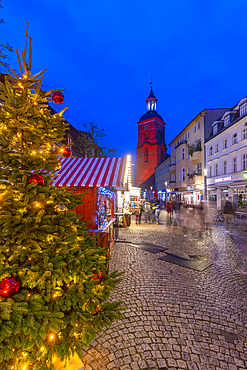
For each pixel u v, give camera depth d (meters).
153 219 14.03
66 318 1.80
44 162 2.02
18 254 1.71
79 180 5.66
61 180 5.71
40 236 1.79
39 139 2.05
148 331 2.78
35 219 1.83
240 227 11.57
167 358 2.33
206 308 3.37
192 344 2.55
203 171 22.89
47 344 1.70
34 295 1.63
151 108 59.12
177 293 3.87
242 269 5.18
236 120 16.59
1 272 1.55
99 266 2.30
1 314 1.34
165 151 57.72
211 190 21.23
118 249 7.05
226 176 18.36
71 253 1.97
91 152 20.05
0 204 1.68
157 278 4.55
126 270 5.03
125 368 2.18
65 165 6.66
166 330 2.80
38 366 1.67
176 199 31.33
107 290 2.23
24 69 2.01
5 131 1.86
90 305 1.84
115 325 2.89
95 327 1.92
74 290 1.87
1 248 1.66
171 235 9.52
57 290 1.79
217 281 4.45
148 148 55.97
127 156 7.06
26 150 1.89
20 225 1.71
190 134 26.86
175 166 31.70
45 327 1.53
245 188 15.69
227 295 3.83
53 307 1.76
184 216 16.17
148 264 5.48
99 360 2.28
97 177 5.78
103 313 2.04
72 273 1.83
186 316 3.13
